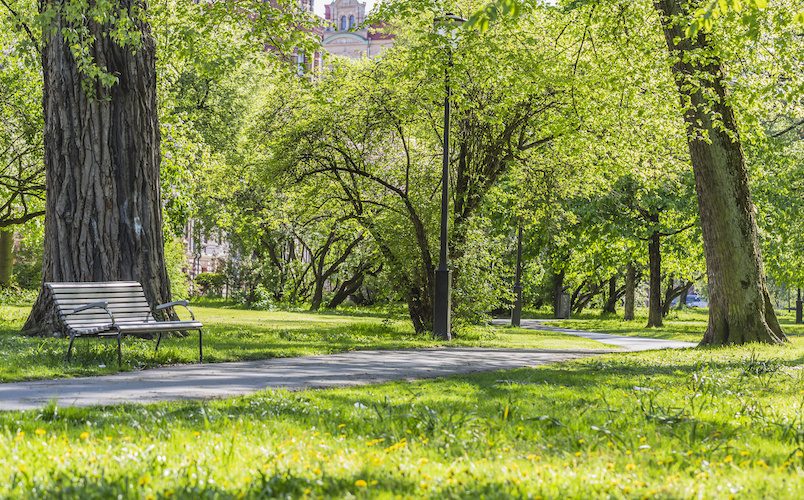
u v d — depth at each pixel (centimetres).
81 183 1587
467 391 997
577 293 6488
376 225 2633
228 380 1078
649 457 561
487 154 2636
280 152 2603
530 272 5244
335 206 2902
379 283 2691
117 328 1177
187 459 513
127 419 691
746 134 2138
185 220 2898
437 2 2234
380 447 593
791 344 1969
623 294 6384
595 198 3838
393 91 2483
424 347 1966
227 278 5350
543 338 2877
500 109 2450
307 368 1288
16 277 4212
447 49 2200
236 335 1878
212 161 3041
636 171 2606
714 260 2000
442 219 2283
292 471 487
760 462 523
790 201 3556
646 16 2062
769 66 2006
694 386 1030
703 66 1933
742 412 774
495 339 2614
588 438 635
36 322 1577
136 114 1633
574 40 2355
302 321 3162
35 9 2317
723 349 1842
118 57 1612
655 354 1742
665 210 3972
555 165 2698
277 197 3769
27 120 2580
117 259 1599
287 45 1817
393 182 2700
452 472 480
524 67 2227
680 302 7944
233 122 4153
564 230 4009
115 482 445
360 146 2673
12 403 821
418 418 705
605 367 1390
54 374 1056
